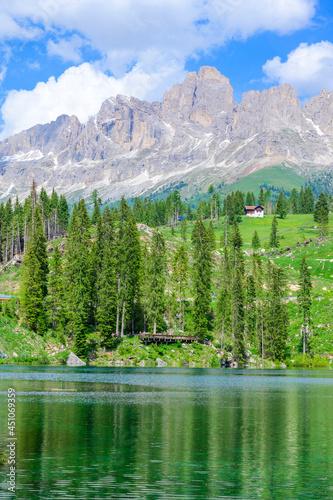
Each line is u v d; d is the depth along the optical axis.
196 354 116.44
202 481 28.05
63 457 32.31
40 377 77.56
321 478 29.02
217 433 40.72
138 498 25.02
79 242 119.38
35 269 112.44
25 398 56.59
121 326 118.69
